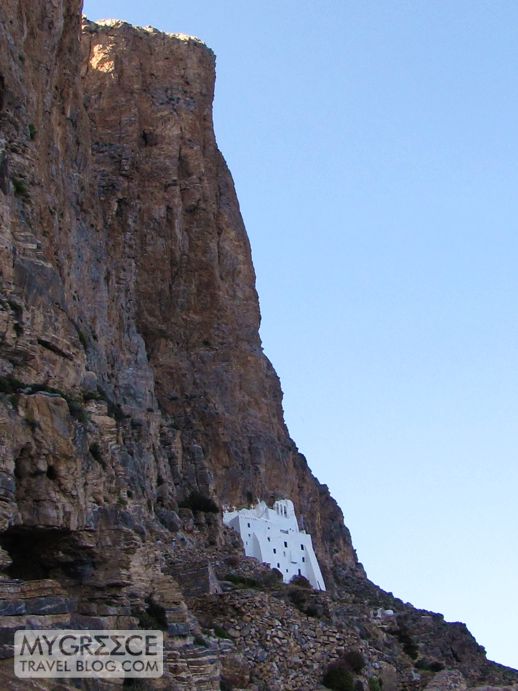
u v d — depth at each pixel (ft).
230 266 413.39
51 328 152.97
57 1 241.76
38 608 128.06
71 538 143.95
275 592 255.91
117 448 161.99
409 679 233.76
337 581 396.98
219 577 265.54
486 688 244.42
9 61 191.52
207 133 425.28
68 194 254.68
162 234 390.63
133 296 369.09
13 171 181.98
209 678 156.87
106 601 147.02
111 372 284.41
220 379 381.81
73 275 242.78
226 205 425.28
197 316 390.21
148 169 399.24
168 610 159.02
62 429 143.13
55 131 246.27
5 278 148.46
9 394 140.97
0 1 193.16
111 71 401.70
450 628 286.05
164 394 367.45
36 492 138.41
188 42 428.15
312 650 212.84
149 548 163.94
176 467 319.06
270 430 391.04
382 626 270.46
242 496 354.95
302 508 399.24
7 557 134.41
